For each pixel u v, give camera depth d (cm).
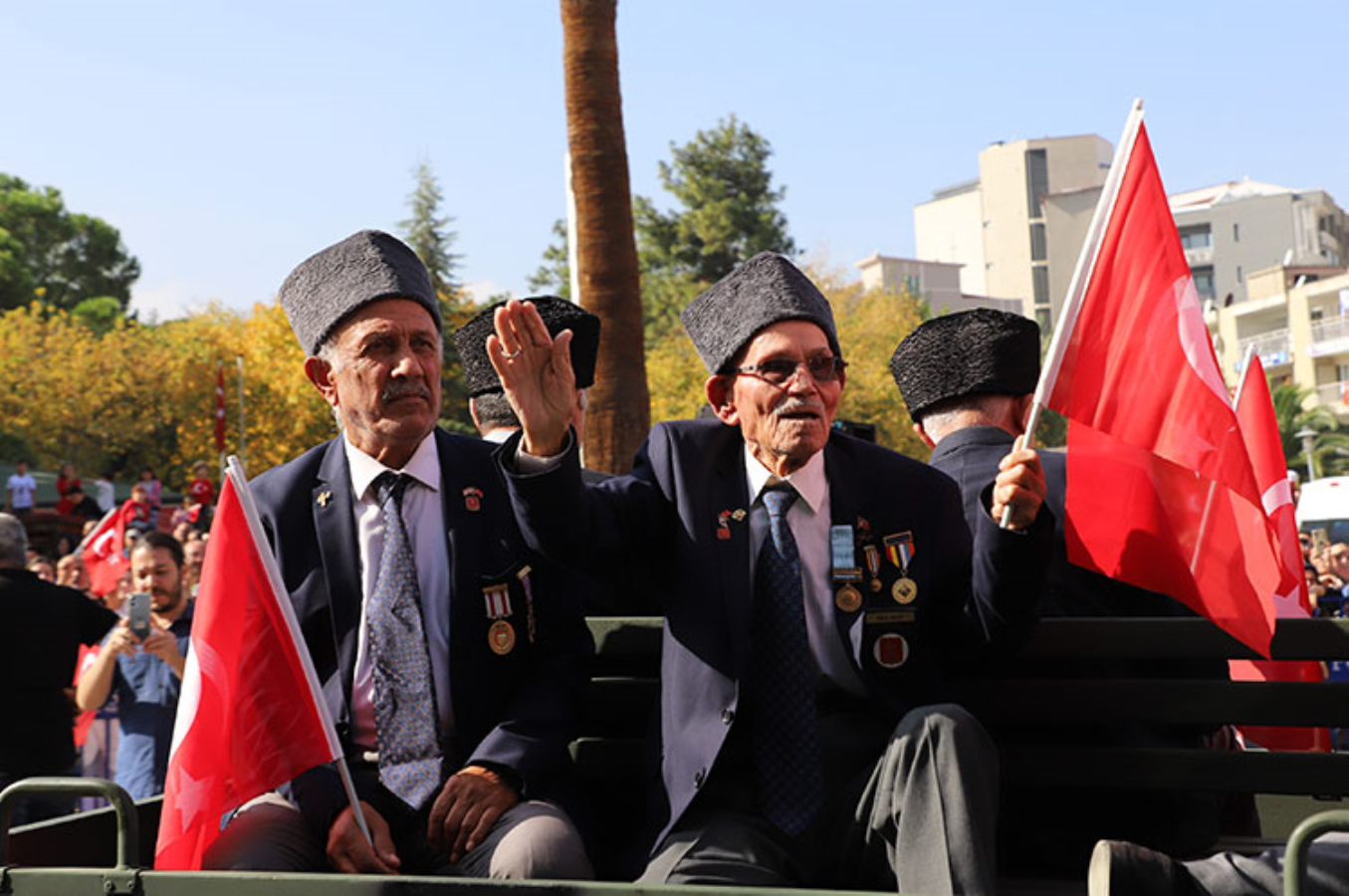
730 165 6462
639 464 330
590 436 1010
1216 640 314
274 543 325
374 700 315
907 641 308
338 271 324
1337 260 10244
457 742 315
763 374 308
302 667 296
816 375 310
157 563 573
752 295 312
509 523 327
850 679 308
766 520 314
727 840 294
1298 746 401
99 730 593
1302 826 209
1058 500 364
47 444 5172
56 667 575
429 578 322
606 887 231
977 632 311
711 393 327
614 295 1007
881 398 5956
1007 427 387
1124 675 357
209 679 296
